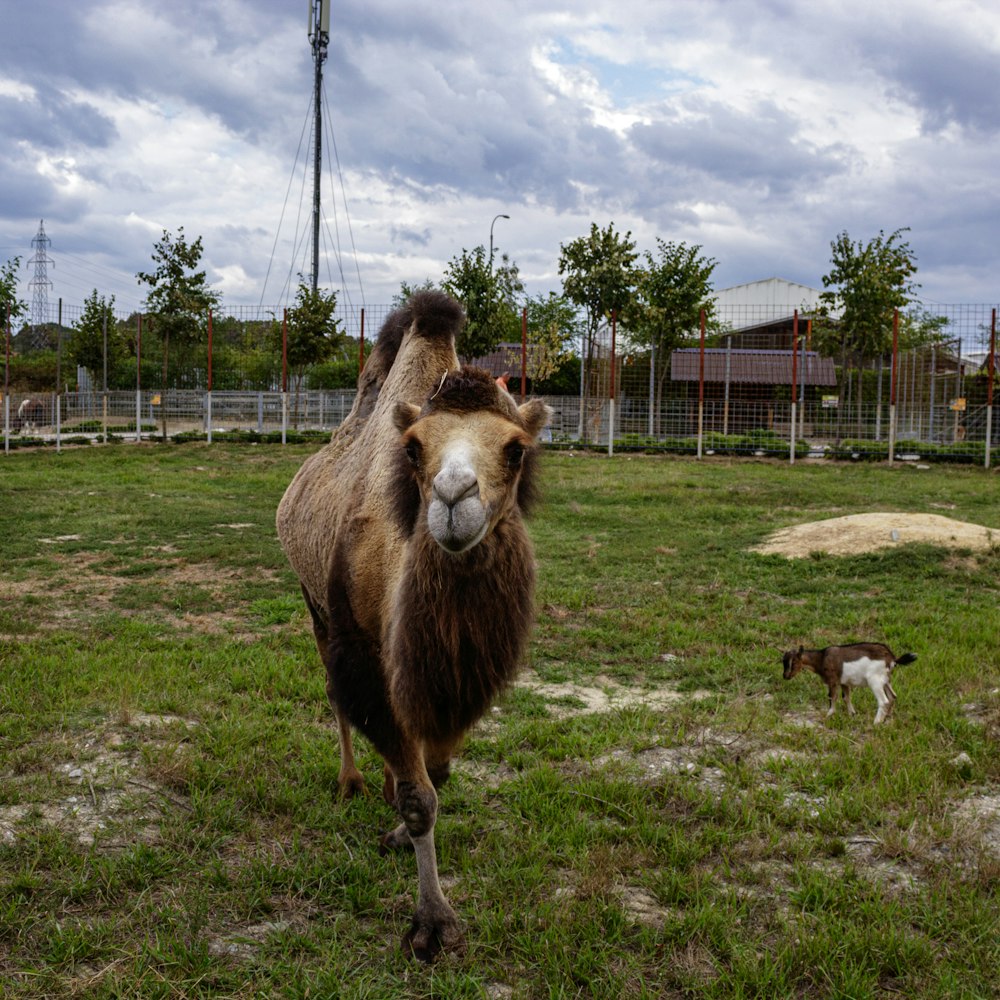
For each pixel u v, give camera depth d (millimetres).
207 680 6930
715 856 4453
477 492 3119
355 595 4113
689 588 10547
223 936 3709
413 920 3729
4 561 11680
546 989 3430
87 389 41719
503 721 6293
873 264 28719
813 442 28422
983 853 4305
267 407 31828
